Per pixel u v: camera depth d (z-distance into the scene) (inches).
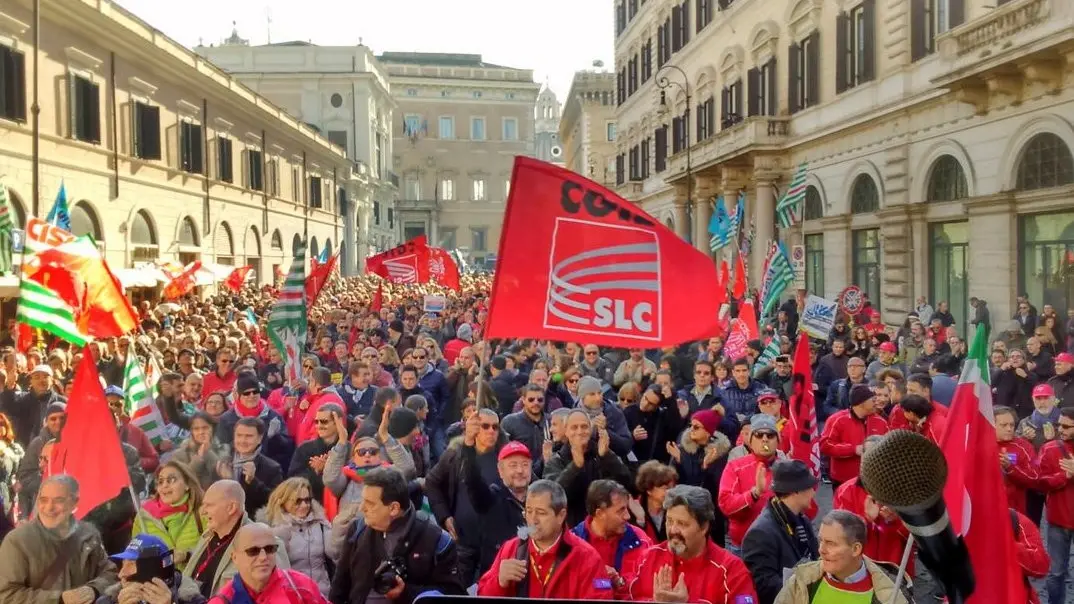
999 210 753.0
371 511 209.2
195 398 434.3
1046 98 689.6
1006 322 746.8
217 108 1465.3
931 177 877.8
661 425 347.6
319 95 2603.3
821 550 179.8
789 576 202.8
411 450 315.6
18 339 494.3
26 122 895.1
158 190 1237.1
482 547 266.1
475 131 3828.7
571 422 267.1
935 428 311.4
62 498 212.1
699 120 1541.6
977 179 788.0
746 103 1321.4
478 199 3836.1
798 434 335.3
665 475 247.9
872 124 967.0
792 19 1155.9
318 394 388.8
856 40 1004.6
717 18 1427.2
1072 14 616.7
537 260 240.7
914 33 888.9
